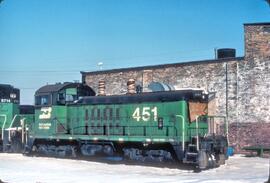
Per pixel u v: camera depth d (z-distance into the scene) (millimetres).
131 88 26016
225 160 23734
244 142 28859
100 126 25859
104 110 25781
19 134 30938
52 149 28031
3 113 31828
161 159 22703
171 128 22594
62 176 17953
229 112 29562
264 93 28219
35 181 16172
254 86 28625
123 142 24516
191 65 31234
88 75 37031
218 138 22547
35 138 28797
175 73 31922
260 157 27406
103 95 27344
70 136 26750
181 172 19969
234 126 29297
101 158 25578
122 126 24781
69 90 28016
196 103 22797
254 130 28516
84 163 24062
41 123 28547
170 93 23141
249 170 20641
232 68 29531
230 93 29531
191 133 22219
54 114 27516
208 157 21250
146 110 23828
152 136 23125
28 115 31594
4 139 31656
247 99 28859
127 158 24391
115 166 22562
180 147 21891
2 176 17766
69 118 27750
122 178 17391
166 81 32281
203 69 30688
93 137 25672
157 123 23219
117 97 25422
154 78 32938
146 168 21641
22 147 30453
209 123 23469
